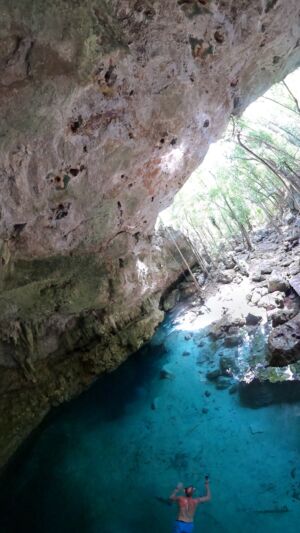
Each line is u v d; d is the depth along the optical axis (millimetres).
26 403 10641
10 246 8484
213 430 9492
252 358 10867
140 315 13086
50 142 7059
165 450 9414
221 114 10086
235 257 16312
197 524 7602
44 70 5961
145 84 7602
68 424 10703
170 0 6719
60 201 8383
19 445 9836
